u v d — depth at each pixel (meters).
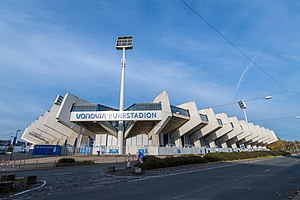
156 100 53.97
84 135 56.41
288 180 12.85
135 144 58.28
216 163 28.23
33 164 28.92
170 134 62.78
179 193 9.01
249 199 7.90
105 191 9.64
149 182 12.38
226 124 71.88
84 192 9.46
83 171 20.05
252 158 41.12
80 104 51.66
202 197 8.20
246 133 83.12
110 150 49.88
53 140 80.50
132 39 57.00
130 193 9.10
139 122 51.00
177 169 20.44
